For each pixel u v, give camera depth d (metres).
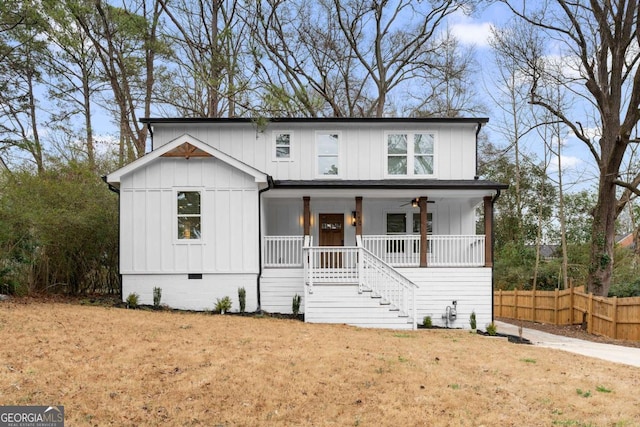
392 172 17.98
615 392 7.29
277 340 9.97
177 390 6.62
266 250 16.14
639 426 5.91
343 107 31.84
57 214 14.07
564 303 18.89
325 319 14.05
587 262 28.78
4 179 14.76
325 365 8.01
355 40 29.77
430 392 6.96
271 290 15.46
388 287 14.32
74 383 6.64
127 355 8.05
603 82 20.48
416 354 9.37
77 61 24.62
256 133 17.66
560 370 8.62
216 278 15.19
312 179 17.75
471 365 8.70
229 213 15.23
